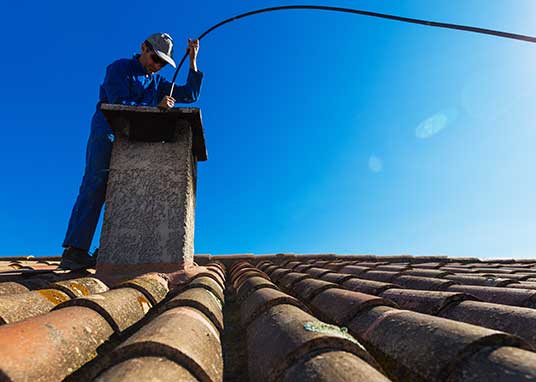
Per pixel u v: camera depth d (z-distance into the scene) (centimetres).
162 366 95
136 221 311
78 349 122
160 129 335
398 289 231
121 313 170
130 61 358
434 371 104
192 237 361
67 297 195
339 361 100
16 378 88
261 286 251
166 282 280
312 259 661
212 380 101
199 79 423
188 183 331
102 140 338
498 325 149
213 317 172
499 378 89
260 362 122
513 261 691
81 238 309
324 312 201
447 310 179
